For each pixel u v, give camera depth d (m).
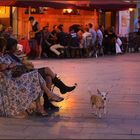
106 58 26.19
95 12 31.92
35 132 8.33
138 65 21.69
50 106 10.45
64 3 27.36
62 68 19.77
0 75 9.84
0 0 24.78
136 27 36.09
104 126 8.81
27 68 10.02
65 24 31.59
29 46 24.72
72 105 10.91
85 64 21.92
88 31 27.28
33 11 29.34
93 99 9.80
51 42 26.20
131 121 9.27
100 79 15.96
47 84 10.38
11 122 9.19
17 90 9.75
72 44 26.33
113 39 29.58
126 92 12.98
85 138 7.80
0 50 10.09
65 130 8.48
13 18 28.03
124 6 30.59
